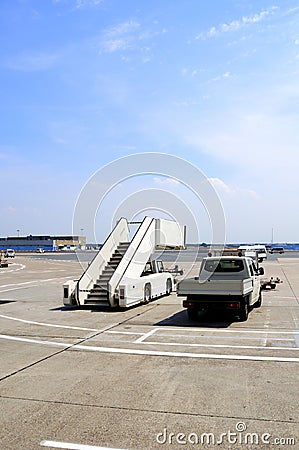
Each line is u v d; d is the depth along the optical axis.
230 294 11.39
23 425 4.88
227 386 6.19
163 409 5.32
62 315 13.59
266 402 5.52
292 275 27.53
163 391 6.01
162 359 7.82
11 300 17.67
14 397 5.82
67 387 6.23
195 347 8.77
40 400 5.69
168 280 18.88
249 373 6.84
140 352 8.41
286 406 5.38
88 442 4.45
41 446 4.37
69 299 14.86
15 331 10.89
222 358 7.84
